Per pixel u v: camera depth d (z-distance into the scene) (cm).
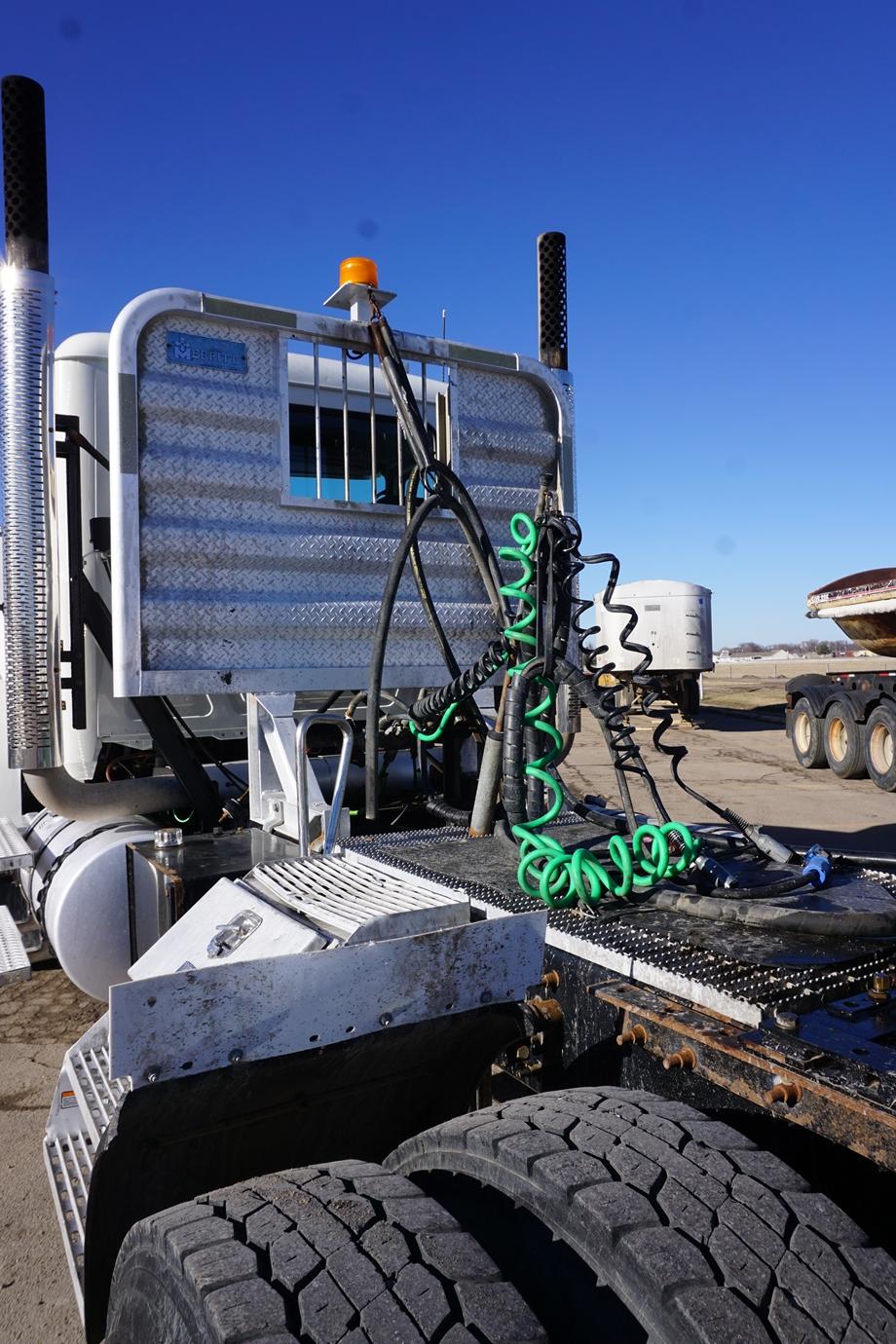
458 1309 113
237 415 338
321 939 189
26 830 485
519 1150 134
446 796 393
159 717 357
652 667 1869
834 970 181
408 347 367
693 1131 137
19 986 453
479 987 183
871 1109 129
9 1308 234
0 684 502
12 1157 304
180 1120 169
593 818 311
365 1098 194
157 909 313
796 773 1285
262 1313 112
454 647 386
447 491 328
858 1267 113
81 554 378
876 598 1204
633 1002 175
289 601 347
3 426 337
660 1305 109
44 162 342
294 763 321
